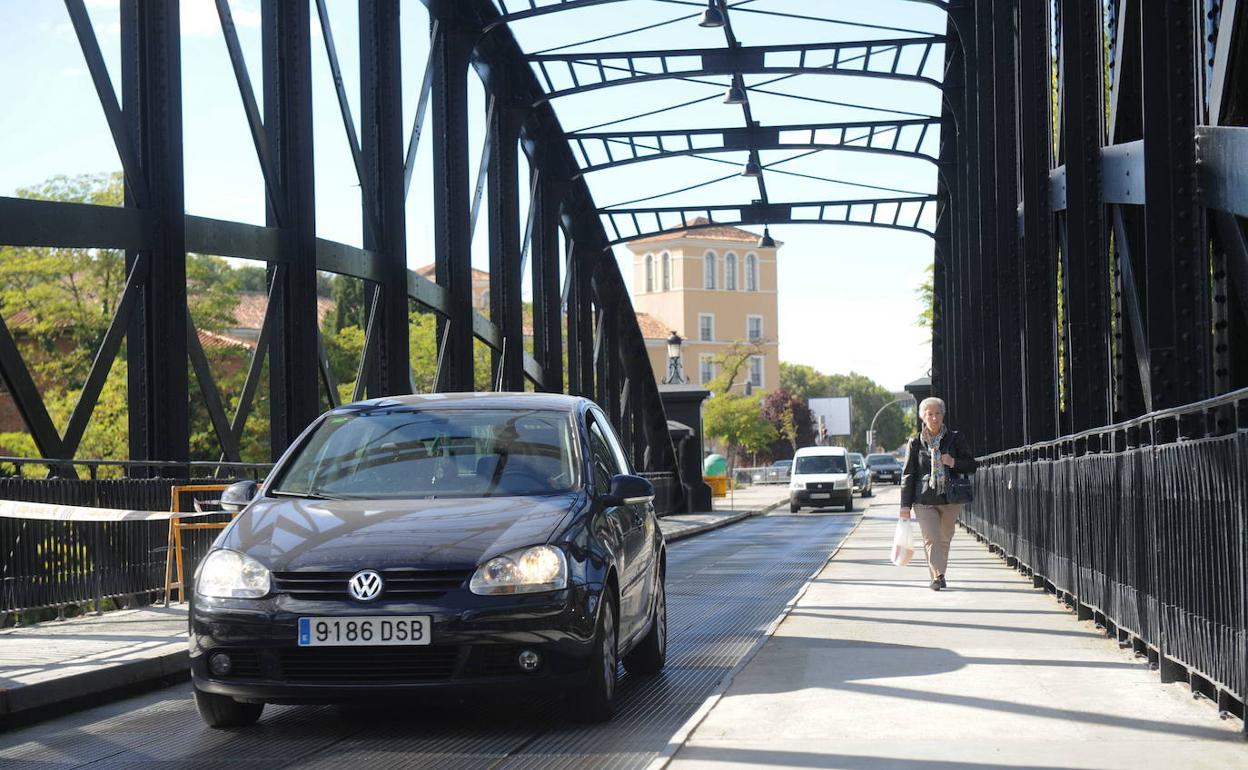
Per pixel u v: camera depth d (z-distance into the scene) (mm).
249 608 6605
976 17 22453
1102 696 7047
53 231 12148
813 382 173125
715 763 5590
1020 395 19500
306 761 6137
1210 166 8422
